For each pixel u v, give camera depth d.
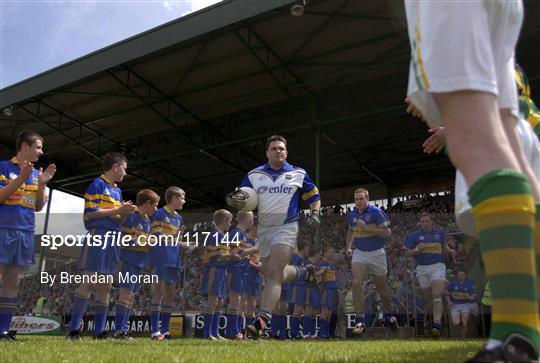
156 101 16.81
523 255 1.03
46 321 10.33
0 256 4.12
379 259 6.22
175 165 22.61
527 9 11.57
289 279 4.24
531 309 1.02
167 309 6.44
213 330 7.05
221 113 18.19
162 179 24.61
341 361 1.73
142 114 18.02
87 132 19.44
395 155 21.14
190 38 12.80
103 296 4.93
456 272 8.06
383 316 6.71
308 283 7.67
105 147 20.75
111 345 3.26
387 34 13.13
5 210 4.22
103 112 17.73
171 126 18.67
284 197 4.11
